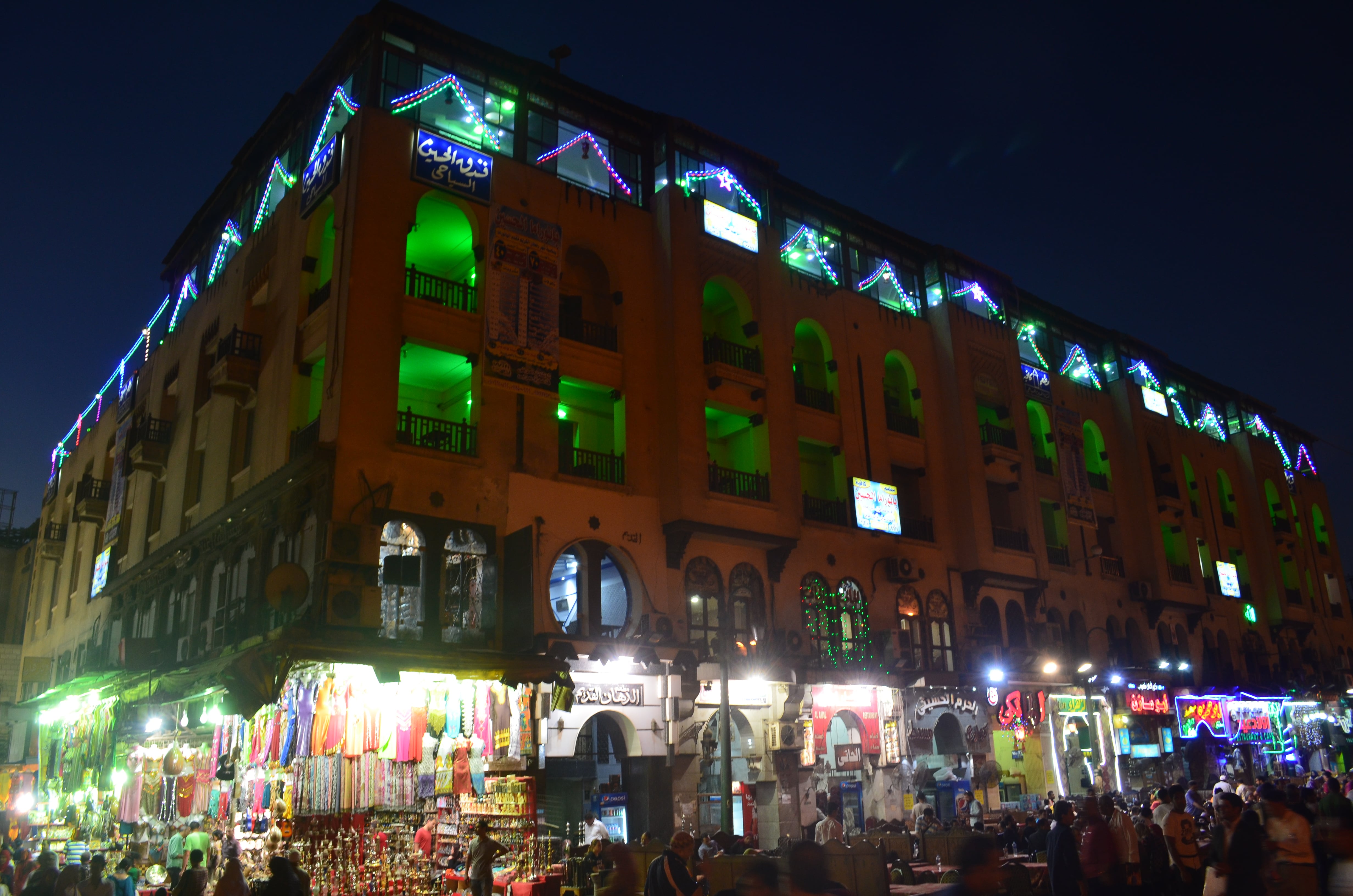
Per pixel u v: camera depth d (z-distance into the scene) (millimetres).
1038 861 16594
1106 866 9820
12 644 46000
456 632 20422
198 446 28016
